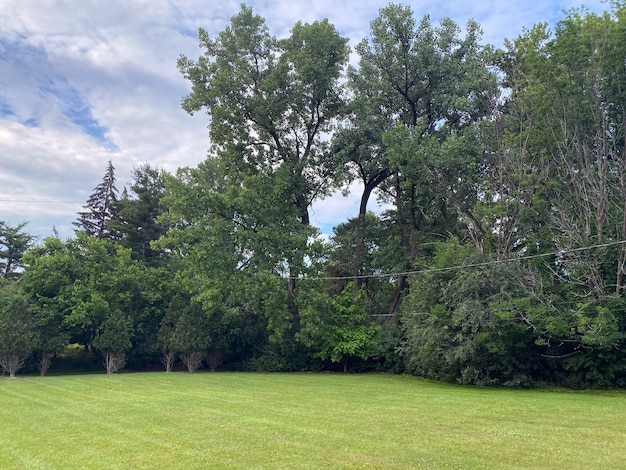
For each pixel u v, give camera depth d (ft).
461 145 89.20
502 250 76.69
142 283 110.73
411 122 107.45
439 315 74.59
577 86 74.49
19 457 27.14
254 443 30.01
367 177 115.44
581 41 73.31
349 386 70.13
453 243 81.41
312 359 106.22
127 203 167.63
